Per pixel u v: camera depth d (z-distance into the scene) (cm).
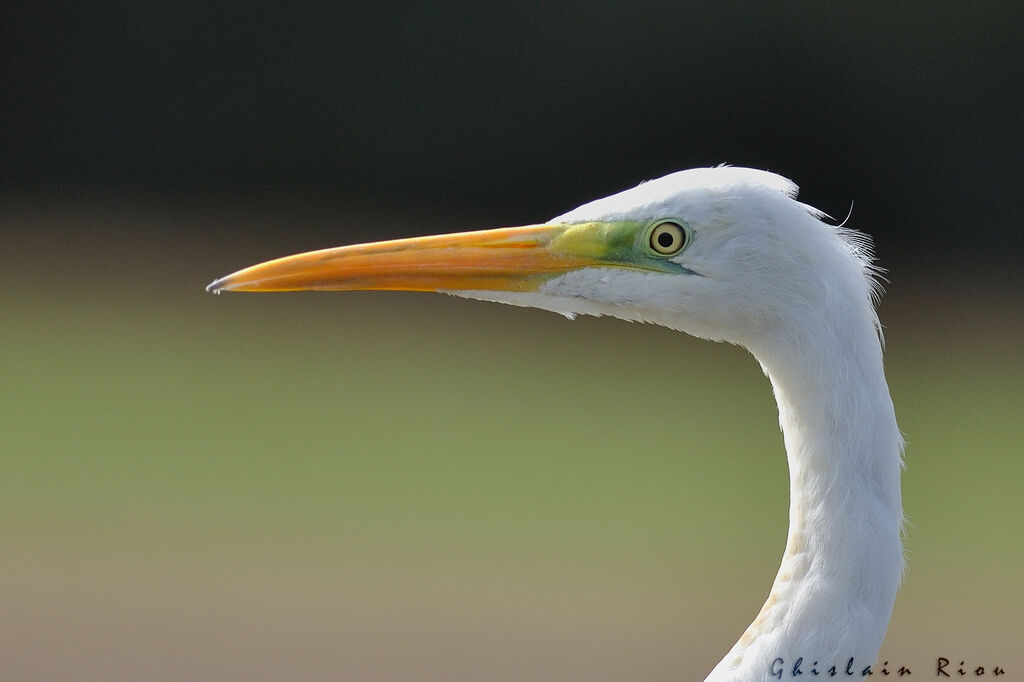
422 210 2219
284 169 2258
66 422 1436
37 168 2275
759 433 1439
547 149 2172
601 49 2141
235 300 1888
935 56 2003
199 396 1541
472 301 1936
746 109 2078
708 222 377
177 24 2266
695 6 2095
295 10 2248
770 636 370
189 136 2273
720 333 386
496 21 2184
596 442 1427
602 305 397
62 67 2283
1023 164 1953
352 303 1927
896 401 1550
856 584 363
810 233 370
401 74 2228
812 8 2045
